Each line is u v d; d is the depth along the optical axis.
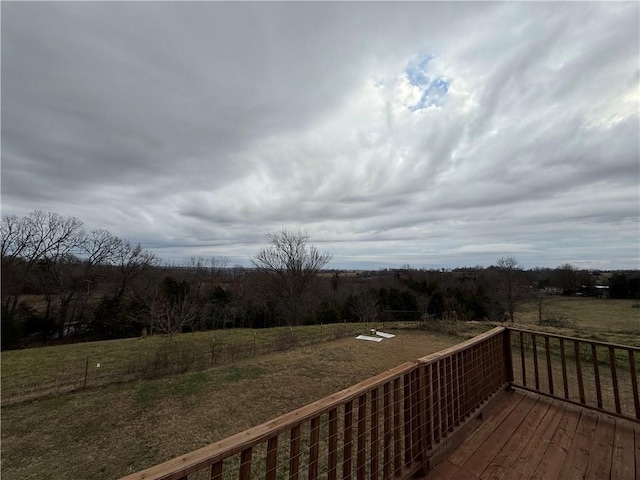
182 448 4.80
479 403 3.07
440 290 24.27
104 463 4.47
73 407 6.45
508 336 3.88
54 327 20.66
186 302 17.41
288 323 23.11
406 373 2.14
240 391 7.09
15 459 4.64
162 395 6.96
